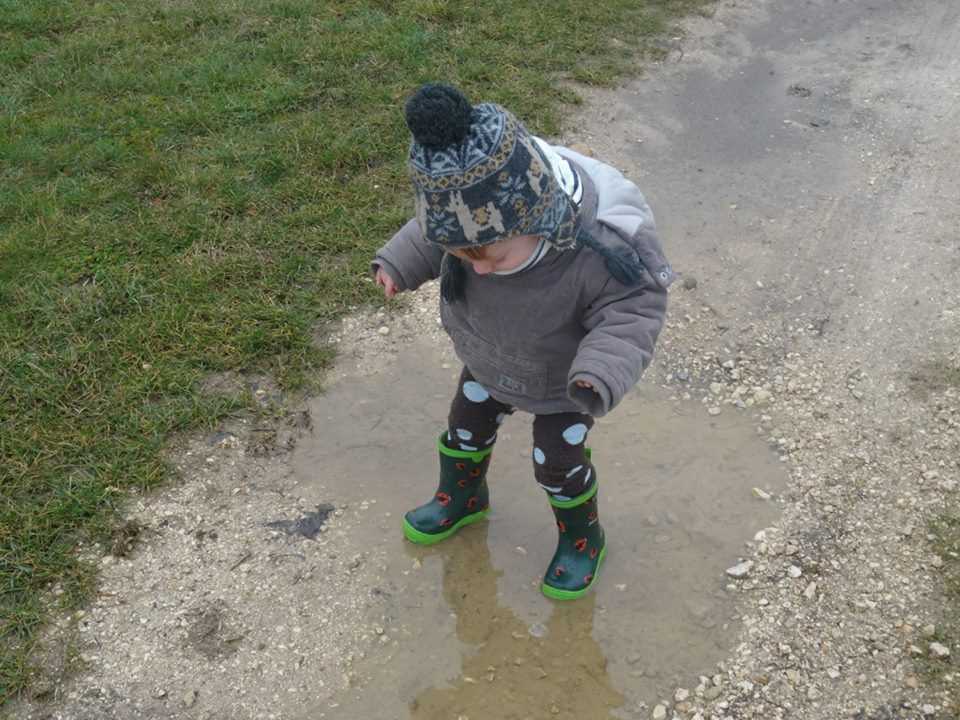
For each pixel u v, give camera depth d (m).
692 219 2.22
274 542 1.53
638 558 1.50
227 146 2.32
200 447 1.66
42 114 2.46
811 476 1.62
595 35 2.89
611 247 1.08
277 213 2.14
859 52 2.93
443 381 1.81
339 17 2.88
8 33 2.79
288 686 1.34
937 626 1.37
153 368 1.77
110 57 2.69
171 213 2.12
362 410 1.75
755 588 1.45
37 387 1.71
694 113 2.62
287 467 1.64
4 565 1.45
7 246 2.00
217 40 2.76
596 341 1.09
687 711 1.30
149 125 2.41
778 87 2.75
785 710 1.29
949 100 2.67
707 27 3.02
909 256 2.10
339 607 1.44
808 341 1.89
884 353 1.85
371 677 1.36
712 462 1.65
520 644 1.40
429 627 1.42
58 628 1.39
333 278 1.97
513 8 2.95
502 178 0.97
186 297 1.91
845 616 1.40
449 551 1.53
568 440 1.29
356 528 1.55
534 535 1.56
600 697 1.33
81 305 1.87
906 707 1.28
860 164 2.42
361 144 2.34
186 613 1.42
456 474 1.48
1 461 1.59
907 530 1.51
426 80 2.59
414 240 1.24
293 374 1.79
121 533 1.51
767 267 2.08
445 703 1.33
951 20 3.09
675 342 1.89
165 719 1.30
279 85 2.55
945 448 1.65
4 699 1.31
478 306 1.17
